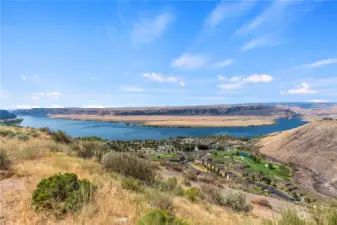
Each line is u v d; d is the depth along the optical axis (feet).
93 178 21.76
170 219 12.32
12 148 31.53
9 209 12.42
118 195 17.56
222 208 30.81
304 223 12.72
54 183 14.65
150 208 16.47
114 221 12.39
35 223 11.16
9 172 19.63
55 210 12.48
